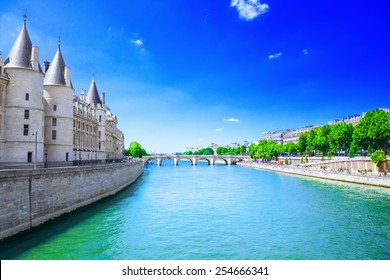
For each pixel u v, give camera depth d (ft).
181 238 83.35
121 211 117.19
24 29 124.57
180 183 231.09
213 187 202.39
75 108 184.24
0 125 111.96
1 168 104.68
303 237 83.66
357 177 195.21
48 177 94.94
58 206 101.14
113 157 315.99
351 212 113.60
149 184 223.51
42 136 123.24
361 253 70.85
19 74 116.98
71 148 152.25
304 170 284.61
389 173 195.52
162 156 588.50
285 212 116.16
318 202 135.64
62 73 151.94
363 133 239.50
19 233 80.64
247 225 97.25
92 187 131.13
